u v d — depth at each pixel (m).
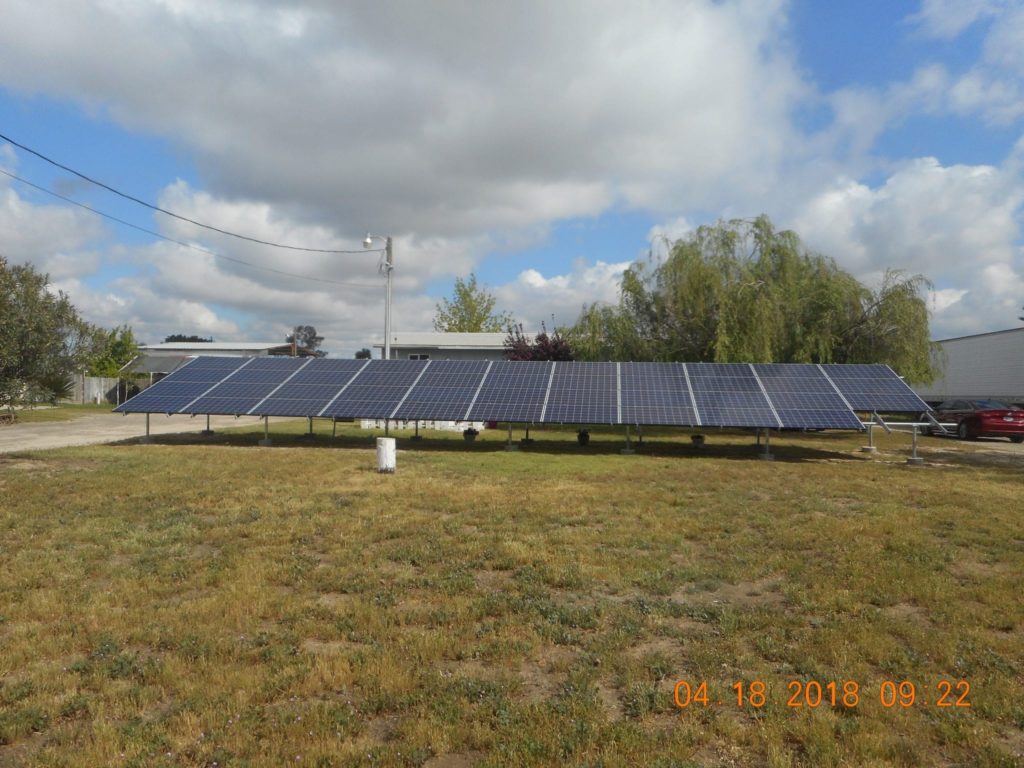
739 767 3.65
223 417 34.31
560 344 32.94
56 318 14.82
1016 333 34.09
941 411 26.27
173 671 4.69
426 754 3.72
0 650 5.07
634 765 3.62
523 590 6.49
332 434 22.30
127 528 8.84
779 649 5.11
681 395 18.06
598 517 9.66
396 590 6.47
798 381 18.47
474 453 17.59
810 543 8.18
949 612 5.86
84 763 3.61
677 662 4.97
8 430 24.92
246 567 7.11
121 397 46.88
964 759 3.72
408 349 44.78
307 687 4.48
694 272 27.50
